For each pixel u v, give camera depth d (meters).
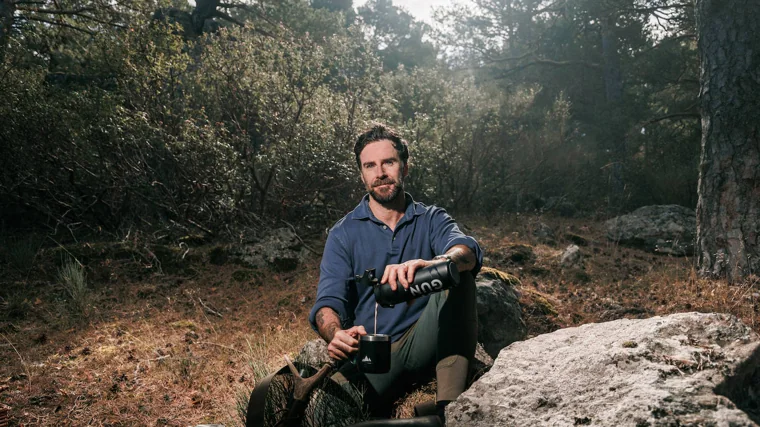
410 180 9.02
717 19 6.37
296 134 7.44
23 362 3.88
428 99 11.20
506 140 11.05
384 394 2.50
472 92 11.54
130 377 3.80
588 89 16.81
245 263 6.47
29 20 10.59
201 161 6.91
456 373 2.25
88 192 7.27
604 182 12.52
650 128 13.50
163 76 7.39
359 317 2.54
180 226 7.07
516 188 10.95
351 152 7.54
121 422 3.19
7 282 5.59
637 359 1.93
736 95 6.19
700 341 2.02
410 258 2.57
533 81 18.20
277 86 7.55
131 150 7.16
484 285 4.24
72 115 7.09
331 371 2.50
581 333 2.38
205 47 7.99
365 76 8.61
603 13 14.49
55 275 5.88
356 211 2.66
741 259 5.94
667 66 13.55
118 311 5.20
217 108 7.70
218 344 4.42
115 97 7.36
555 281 6.10
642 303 5.36
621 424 1.66
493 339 4.07
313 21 16.80
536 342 2.39
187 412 3.33
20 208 7.40
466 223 8.73
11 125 6.92
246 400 3.08
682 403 1.63
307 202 7.52
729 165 6.17
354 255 2.59
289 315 5.14
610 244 8.09
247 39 7.84
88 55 8.74
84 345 4.38
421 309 2.51
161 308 5.35
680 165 12.36
